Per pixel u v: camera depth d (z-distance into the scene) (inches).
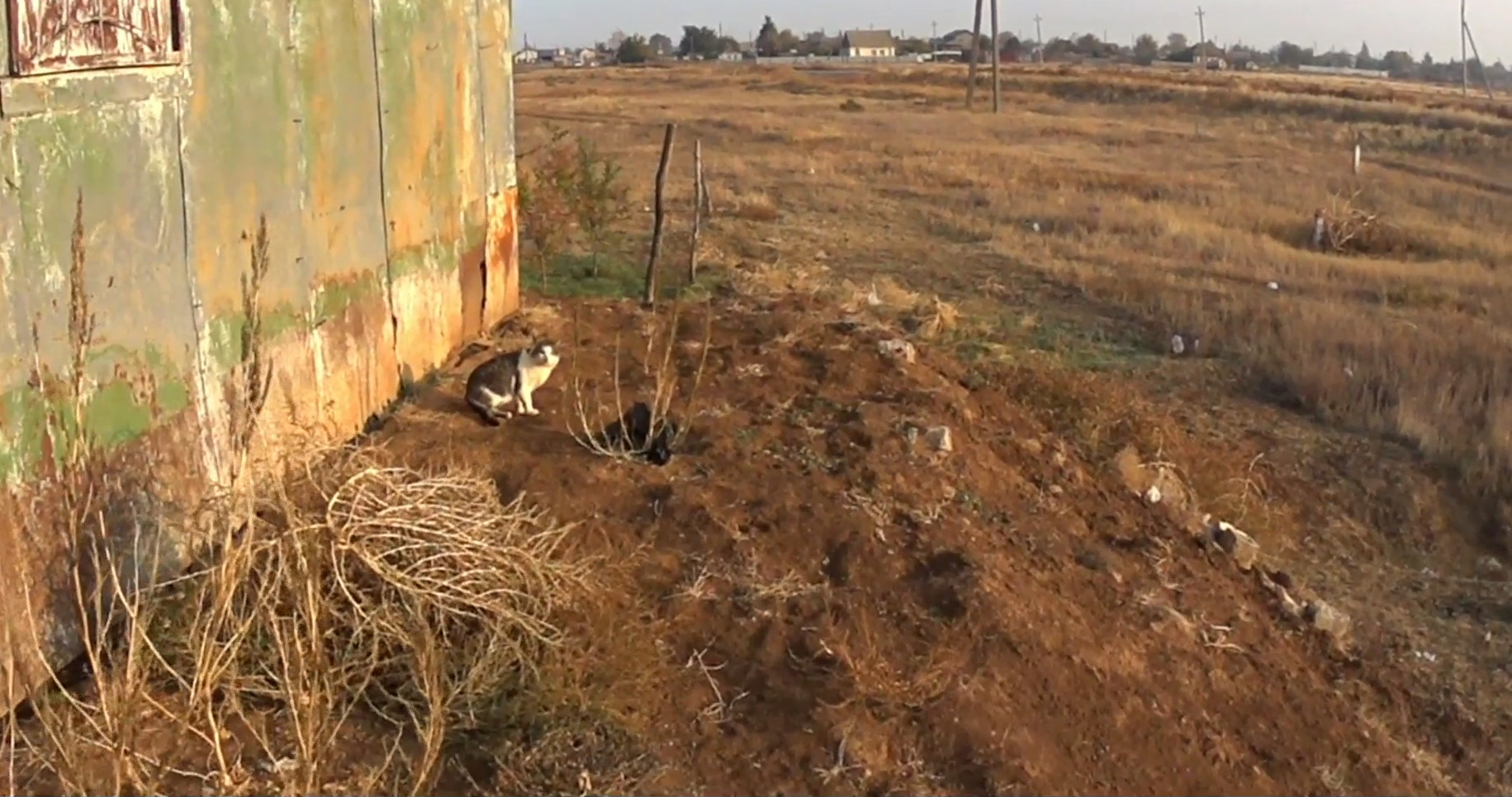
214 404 231.8
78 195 172.1
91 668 187.2
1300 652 276.2
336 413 285.1
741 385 337.1
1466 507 369.1
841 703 209.3
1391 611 314.0
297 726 167.9
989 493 296.7
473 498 222.5
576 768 189.3
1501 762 253.8
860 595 239.0
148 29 208.1
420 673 187.6
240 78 239.9
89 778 166.7
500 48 390.0
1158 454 370.9
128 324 205.8
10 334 179.3
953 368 395.9
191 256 223.9
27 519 184.1
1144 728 226.1
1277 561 334.0
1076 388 401.1
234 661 181.2
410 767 184.1
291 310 263.0
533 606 210.1
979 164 1045.8
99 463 197.8
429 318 342.6
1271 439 401.1
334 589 197.2
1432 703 269.1
